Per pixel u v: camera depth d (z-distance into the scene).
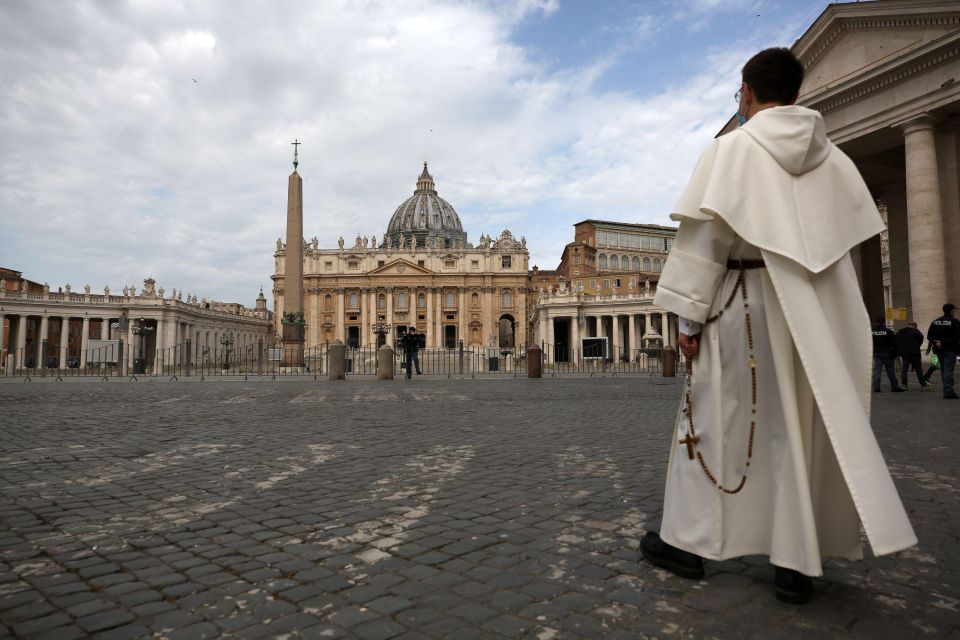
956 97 18.52
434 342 107.88
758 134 2.52
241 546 3.22
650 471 5.07
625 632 2.22
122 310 70.44
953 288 19.62
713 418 2.60
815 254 2.38
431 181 143.88
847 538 2.53
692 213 2.62
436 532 3.45
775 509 2.47
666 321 67.69
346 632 2.23
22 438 7.07
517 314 110.12
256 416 9.38
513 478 4.84
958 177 19.70
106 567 2.91
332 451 6.15
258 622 2.31
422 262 111.50
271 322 124.88
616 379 22.02
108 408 10.73
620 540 3.28
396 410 10.30
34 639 2.17
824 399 2.27
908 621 2.31
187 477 4.94
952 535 3.34
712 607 2.43
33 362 64.25
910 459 5.43
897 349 13.41
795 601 2.45
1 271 73.19
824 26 22.70
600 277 81.50
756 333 2.54
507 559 3.00
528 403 11.55
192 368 34.81
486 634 2.21
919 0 19.80
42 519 3.74
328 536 3.38
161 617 2.36
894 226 26.12
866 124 21.14
